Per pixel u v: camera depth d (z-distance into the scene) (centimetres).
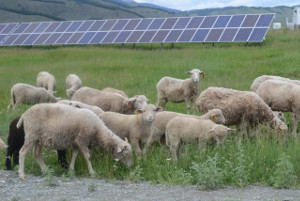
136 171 869
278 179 787
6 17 11662
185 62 2619
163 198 699
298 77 2061
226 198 690
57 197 700
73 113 865
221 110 1160
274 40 3559
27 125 848
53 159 980
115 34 3741
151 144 1069
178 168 887
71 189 754
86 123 863
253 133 1163
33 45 4197
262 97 1298
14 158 935
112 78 2189
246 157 896
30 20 11862
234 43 3472
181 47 3547
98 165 911
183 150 1009
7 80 2261
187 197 706
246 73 2222
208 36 3359
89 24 4097
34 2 15562
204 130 933
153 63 2642
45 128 848
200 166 843
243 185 801
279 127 1096
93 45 3844
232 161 886
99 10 16588
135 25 3812
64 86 2106
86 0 18850
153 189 768
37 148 891
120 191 747
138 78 2134
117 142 881
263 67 2341
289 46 3066
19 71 2592
